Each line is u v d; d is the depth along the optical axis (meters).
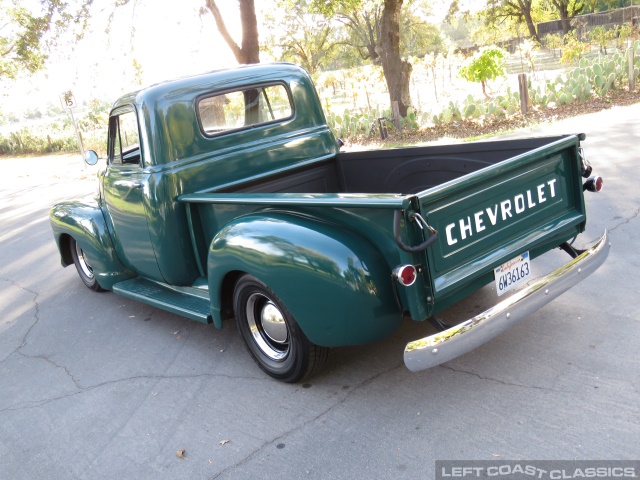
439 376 3.50
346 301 3.02
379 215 2.94
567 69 18.72
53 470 3.22
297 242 3.17
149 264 4.65
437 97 19.72
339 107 22.25
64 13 16.22
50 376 4.38
